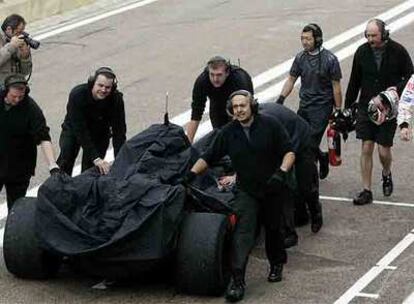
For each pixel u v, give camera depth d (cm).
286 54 6569
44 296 3281
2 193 4331
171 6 8200
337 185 4331
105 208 3167
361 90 4019
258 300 3200
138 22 7706
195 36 7162
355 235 3756
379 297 3209
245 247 3194
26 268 3366
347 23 7231
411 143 4828
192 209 3300
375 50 3941
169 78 6169
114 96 3628
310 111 4159
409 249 3612
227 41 6969
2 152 3534
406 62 3931
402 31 6919
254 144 3170
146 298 3247
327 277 3378
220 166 3547
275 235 3288
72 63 6631
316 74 4138
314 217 3788
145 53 6794
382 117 3862
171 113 5472
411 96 3753
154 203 3125
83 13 8069
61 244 3164
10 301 3244
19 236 3341
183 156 3422
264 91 5762
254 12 7781
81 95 3597
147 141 3466
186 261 3178
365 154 4056
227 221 3269
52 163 3441
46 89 6059
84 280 3412
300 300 3198
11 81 3434
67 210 3203
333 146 4131
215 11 7919
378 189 4253
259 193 3206
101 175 3403
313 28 4122
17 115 3497
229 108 3178
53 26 7662
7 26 4362
